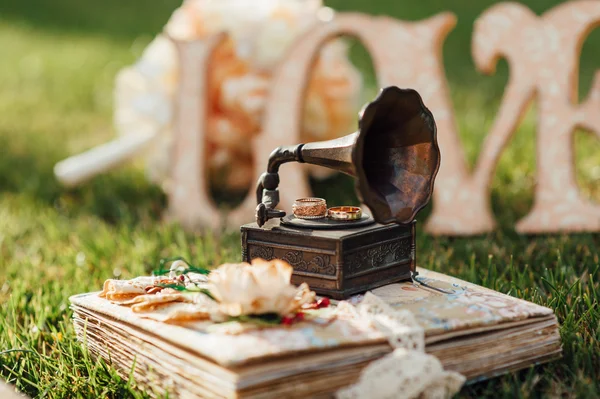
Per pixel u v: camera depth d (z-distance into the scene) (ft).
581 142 5.35
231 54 4.46
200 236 4.12
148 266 3.82
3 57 9.30
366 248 3.03
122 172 5.16
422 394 2.76
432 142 2.93
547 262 3.67
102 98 7.55
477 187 4.01
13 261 3.92
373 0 10.61
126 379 2.98
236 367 2.69
